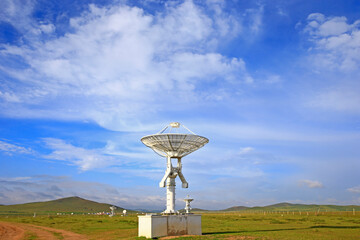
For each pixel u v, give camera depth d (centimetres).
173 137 4428
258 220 7981
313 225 6088
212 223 6919
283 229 5119
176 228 4047
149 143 4653
